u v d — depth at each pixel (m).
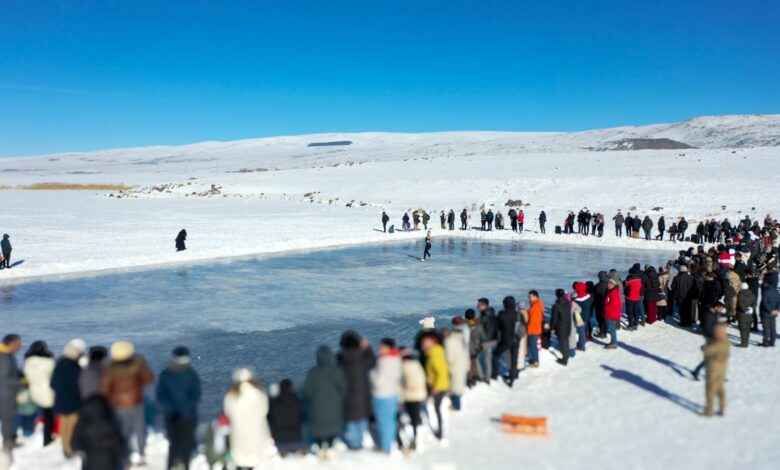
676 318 16.48
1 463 7.78
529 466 7.69
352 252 31.84
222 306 18.48
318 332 15.46
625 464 7.69
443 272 25.22
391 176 79.06
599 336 14.39
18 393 8.62
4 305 18.61
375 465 7.76
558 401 10.13
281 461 7.88
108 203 66.38
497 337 11.06
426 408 9.64
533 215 49.34
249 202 66.75
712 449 8.08
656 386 10.83
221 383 11.54
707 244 32.91
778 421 9.02
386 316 17.25
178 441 7.43
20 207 60.03
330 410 7.76
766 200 46.81
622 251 32.53
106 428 6.32
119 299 19.52
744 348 13.19
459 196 61.59
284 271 25.39
